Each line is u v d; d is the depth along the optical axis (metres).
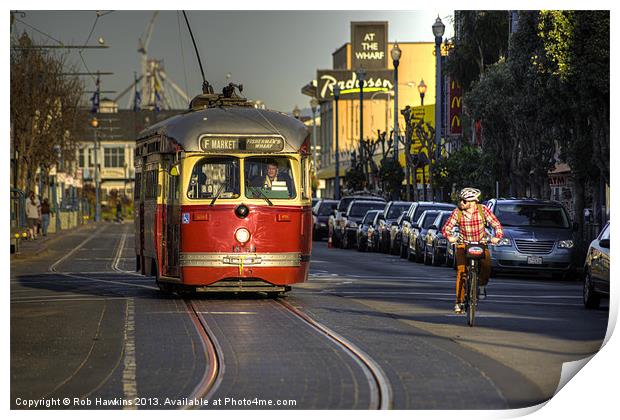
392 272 45.88
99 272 46.38
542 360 19.98
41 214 88.00
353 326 24.97
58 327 25.17
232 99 33.78
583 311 29.12
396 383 17.17
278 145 31.55
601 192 48.38
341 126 174.38
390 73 163.62
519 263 42.06
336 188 110.19
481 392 16.47
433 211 53.84
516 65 48.66
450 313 28.25
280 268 31.16
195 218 30.98
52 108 89.19
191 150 31.20
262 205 31.11
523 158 58.69
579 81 42.53
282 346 21.52
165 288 34.00
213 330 24.23
